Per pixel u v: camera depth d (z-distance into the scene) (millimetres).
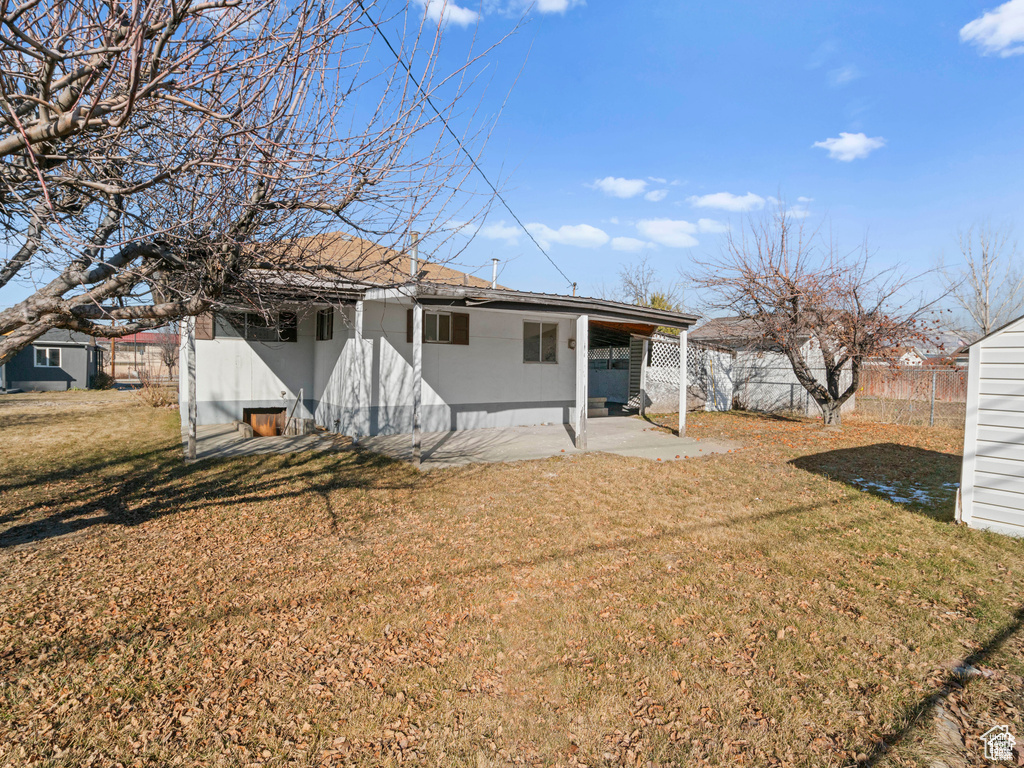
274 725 2574
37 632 3357
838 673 2959
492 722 2604
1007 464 5172
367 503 6301
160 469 7973
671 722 2594
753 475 7855
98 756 2363
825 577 4215
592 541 5035
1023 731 2506
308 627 3471
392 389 11352
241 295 4020
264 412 11977
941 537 5133
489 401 12852
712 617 3578
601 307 10055
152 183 2566
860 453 9773
